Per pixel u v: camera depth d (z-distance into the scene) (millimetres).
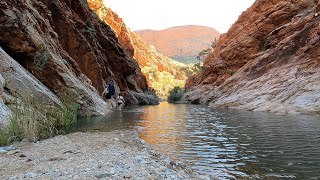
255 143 9719
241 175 6215
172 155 8133
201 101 48594
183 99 57219
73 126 14133
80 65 31219
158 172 5648
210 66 55219
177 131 12938
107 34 50000
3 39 16594
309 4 41750
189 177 5781
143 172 5488
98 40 45125
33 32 18031
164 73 156625
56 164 6137
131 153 7551
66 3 33281
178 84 131375
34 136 9562
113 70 48000
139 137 11148
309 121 15703
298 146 9047
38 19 21281
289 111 21562
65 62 22219
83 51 31422
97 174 5172
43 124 11820
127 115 21562
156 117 20141
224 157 7844
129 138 10461
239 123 15727
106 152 7566
